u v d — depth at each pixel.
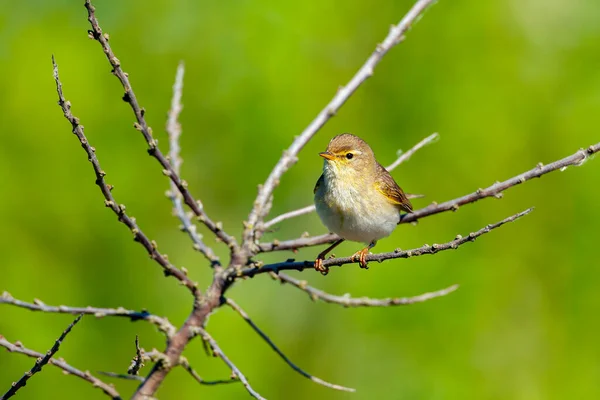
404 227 12.74
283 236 13.16
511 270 12.95
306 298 12.91
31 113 12.47
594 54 13.95
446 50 13.62
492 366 12.65
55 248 12.30
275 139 12.93
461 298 12.48
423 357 12.47
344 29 13.64
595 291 12.95
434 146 13.26
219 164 13.10
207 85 13.17
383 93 13.69
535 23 14.03
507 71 13.53
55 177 12.36
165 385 11.64
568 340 12.96
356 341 12.74
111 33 13.10
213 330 11.90
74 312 5.95
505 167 13.30
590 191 13.08
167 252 12.55
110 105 12.70
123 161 12.53
